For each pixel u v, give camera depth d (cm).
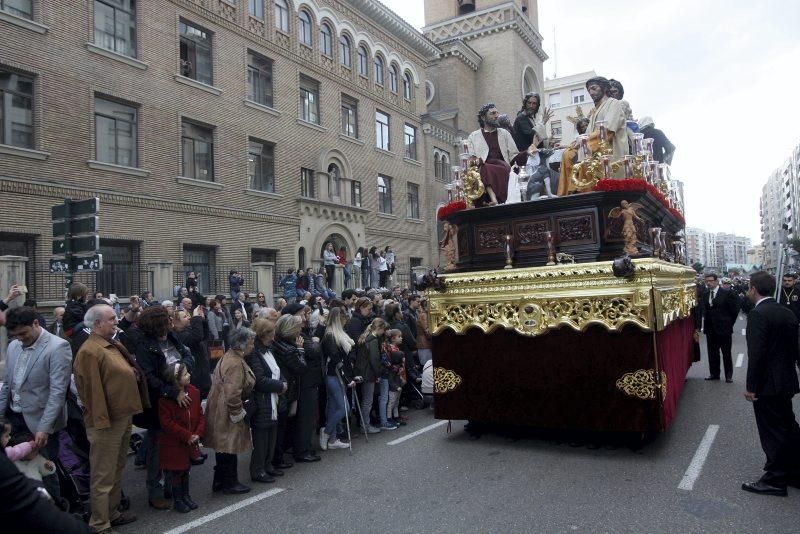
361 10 2630
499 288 621
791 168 10500
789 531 399
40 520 148
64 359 468
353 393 737
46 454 475
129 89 1609
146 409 509
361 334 805
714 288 1041
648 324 543
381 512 470
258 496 529
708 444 619
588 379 585
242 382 535
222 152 1898
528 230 636
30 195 1356
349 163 2495
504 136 707
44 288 1363
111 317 468
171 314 746
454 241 714
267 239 2045
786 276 1028
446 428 760
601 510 448
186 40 1822
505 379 631
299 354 625
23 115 1383
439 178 3195
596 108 649
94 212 859
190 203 1761
